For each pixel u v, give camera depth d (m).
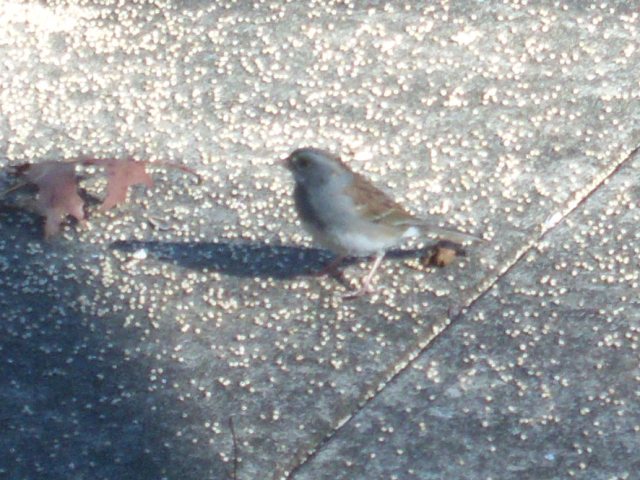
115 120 11.23
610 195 10.30
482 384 8.58
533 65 11.72
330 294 9.44
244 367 8.77
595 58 11.76
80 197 10.31
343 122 11.18
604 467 7.88
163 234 10.03
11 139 10.96
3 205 10.28
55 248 9.89
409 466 7.96
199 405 8.45
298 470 7.96
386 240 9.34
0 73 11.74
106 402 8.48
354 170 10.61
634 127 10.98
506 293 9.39
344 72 11.75
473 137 10.95
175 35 12.22
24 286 9.50
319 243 9.48
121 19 12.45
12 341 8.99
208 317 9.22
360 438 8.18
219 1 12.64
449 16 12.35
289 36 12.18
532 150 10.78
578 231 9.95
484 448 8.06
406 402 8.45
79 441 8.17
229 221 10.17
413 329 9.08
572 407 8.35
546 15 12.30
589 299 9.28
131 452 8.09
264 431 8.24
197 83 11.65
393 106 11.34
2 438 8.19
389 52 11.95
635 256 9.67
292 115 11.27
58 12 12.52
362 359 8.82
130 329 9.11
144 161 10.67
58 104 11.39
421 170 10.62
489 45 11.97
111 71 11.79
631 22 12.18
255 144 10.97
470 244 9.84
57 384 8.63
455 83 11.56
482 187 10.41
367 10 12.48
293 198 9.73
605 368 8.66
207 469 7.95
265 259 9.79
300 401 8.48
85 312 9.26
